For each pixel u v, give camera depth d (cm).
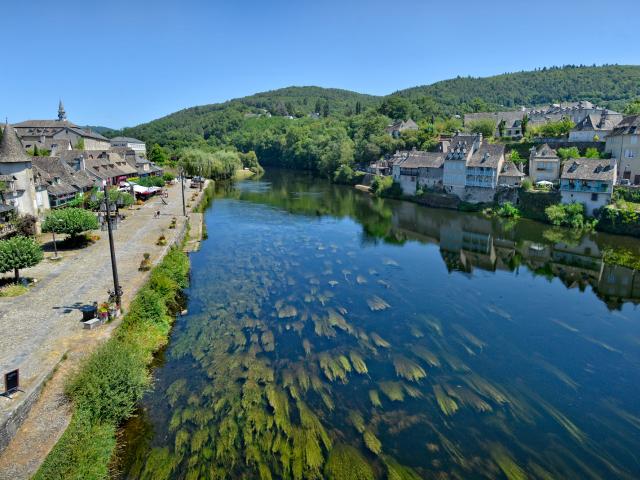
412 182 9275
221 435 1811
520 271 4431
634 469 1720
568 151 8050
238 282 3719
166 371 2303
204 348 2534
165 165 13725
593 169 6694
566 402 2155
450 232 6338
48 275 3319
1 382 1847
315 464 1669
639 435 1920
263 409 1975
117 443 1783
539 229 6519
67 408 1764
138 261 3678
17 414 1639
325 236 5672
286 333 2761
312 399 2080
